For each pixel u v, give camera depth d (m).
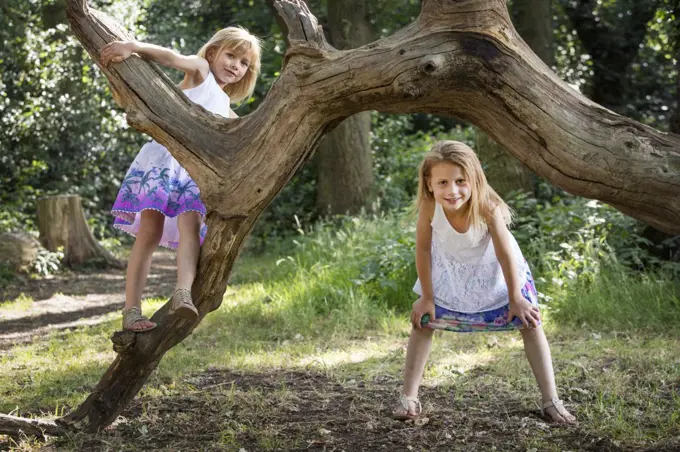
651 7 14.02
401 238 7.48
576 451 3.28
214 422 3.81
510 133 2.94
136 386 3.66
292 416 3.90
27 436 3.53
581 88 15.07
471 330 3.75
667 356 4.81
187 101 3.49
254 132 3.33
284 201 14.58
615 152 2.80
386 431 3.65
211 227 3.46
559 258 6.84
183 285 3.41
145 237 3.67
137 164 3.69
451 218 3.60
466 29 2.89
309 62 3.17
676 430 3.47
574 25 14.85
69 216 12.42
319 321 6.60
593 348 5.18
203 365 5.12
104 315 8.06
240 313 7.03
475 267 3.69
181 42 15.42
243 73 3.95
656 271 7.04
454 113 3.06
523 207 8.21
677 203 2.78
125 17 13.85
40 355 5.79
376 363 5.04
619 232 7.43
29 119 13.56
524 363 4.79
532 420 3.71
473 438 3.51
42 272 11.48
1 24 12.84
